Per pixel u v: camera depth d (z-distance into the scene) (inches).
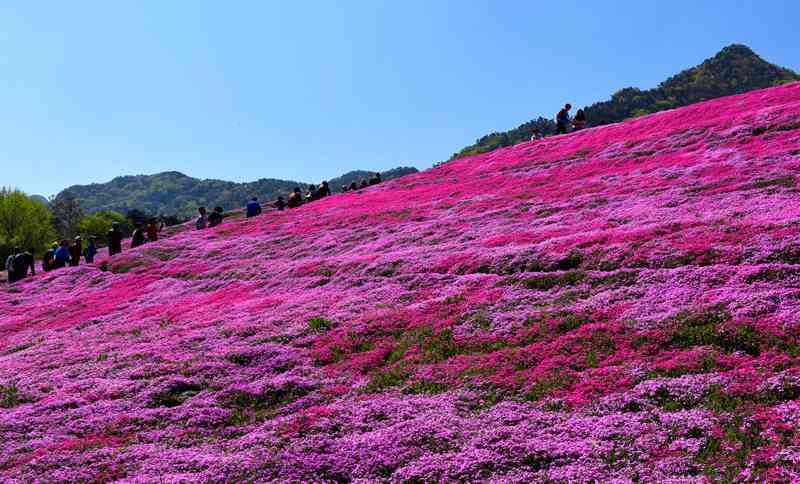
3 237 4175.7
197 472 481.1
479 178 2102.6
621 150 1817.2
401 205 1930.4
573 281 844.6
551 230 1161.4
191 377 726.5
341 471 467.2
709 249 814.5
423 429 512.4
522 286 874.8
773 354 534.3
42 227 4542.3
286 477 460.1
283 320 946.1
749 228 856.9
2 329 1310.3
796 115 1492.4
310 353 784.9
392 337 795.4
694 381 514.0
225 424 599.8
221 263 1620.3
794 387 473.7
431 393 607.5
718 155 1411.2
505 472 434.3
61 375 807.7
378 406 581.3
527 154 2281.0
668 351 588.1
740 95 1994.3
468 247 1181.1
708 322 620.1
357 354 757.9
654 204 1171.9
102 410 650.2
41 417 642.2
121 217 7111.2
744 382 496.7
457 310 831.1
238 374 732.0
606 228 1087.0
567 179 1670.8
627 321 665.0
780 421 434.3
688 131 1731.1
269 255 1625.2
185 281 1491.1
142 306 1293.1
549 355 636.1
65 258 2044.8
